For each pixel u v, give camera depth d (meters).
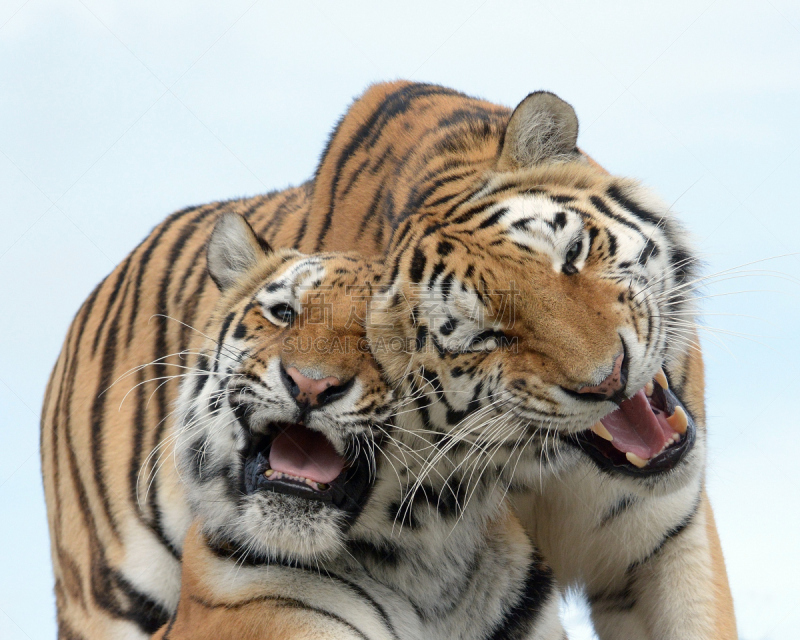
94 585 8.83
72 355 9.88
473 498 6.73
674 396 6.47
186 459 7.09
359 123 8.28
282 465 6.30
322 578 6.43
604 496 6.90
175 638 6.48
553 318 5.98
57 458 9.64
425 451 6.51
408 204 6.92
